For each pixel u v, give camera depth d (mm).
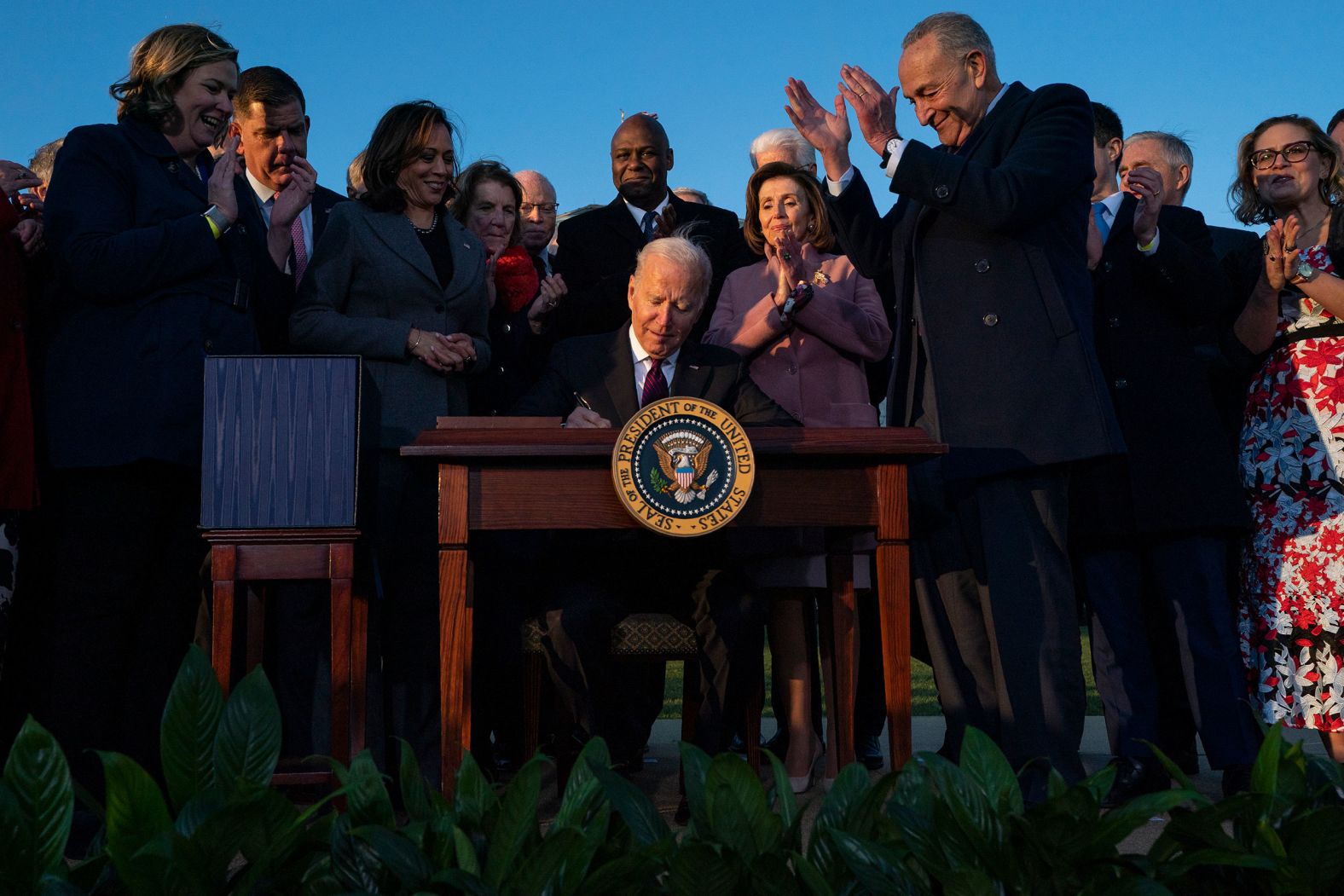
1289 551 3631
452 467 2797
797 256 4008
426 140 3703
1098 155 4270
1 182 3377
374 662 3447
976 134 3375
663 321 3471
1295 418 3654
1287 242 3541
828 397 4074
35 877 1492
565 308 4637
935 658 3350
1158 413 3771
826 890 1485
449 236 3846
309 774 2859
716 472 2770
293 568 2898
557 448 2770
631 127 4945
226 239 3412
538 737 3824
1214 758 3633
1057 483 3174
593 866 1581
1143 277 3883
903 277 3428
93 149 3219
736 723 3324
